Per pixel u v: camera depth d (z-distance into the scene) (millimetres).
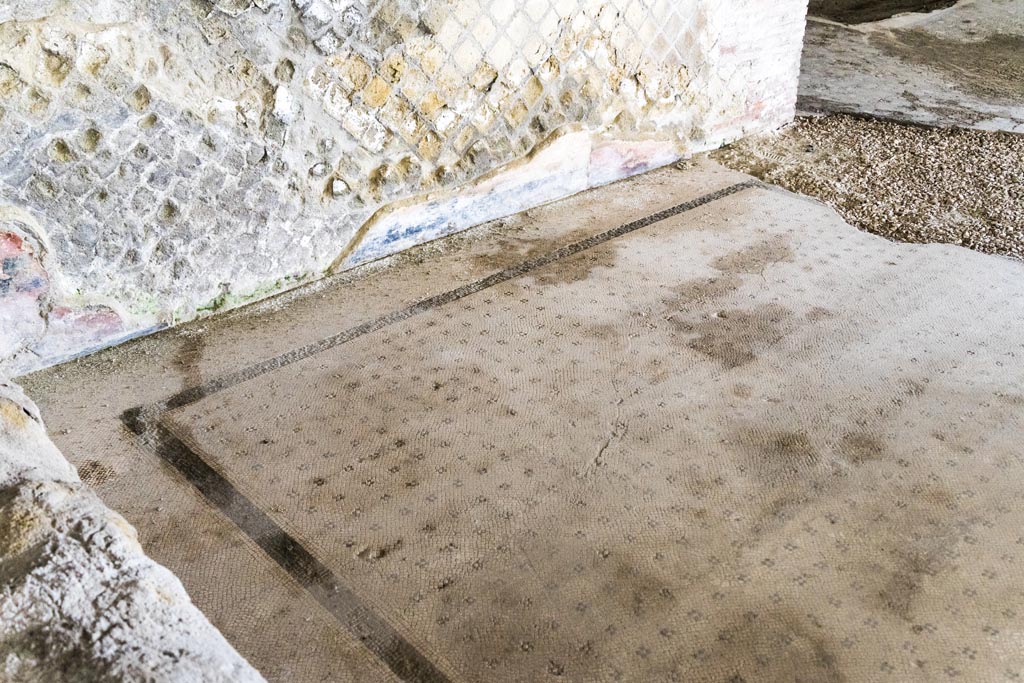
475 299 2693
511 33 2865
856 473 2031
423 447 2098
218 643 1030
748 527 1880
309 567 1772
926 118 4160
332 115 2570
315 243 2715
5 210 2098
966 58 4906
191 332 2500
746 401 2268
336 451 2080
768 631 1646
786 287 2789
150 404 2213
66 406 2193
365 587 1730
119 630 988
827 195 3453
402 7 2566
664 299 2713
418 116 2764
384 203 2812
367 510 1915
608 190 3453
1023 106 4289
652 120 3514
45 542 1090
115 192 2260
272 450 2076
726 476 2020
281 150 2508
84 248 2264
